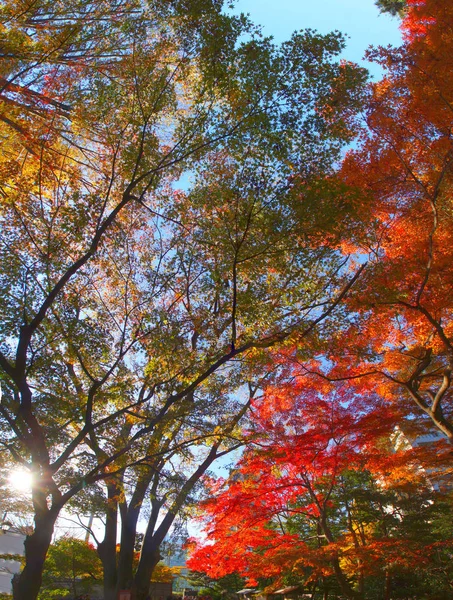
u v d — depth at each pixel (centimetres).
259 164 970
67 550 2742
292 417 1623
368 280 1138
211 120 1006
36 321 927
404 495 1945
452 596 1655
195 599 2878
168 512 1476
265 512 1595
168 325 1096
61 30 1160
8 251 1005
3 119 1174
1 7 1043
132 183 1033
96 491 1235
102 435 1177
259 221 991
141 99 1031
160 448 1262
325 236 1020
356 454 1553
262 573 1565
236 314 1043
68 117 1242
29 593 859
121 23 1128
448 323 1426
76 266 970
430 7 1227
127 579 1402
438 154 1236
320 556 1451
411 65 1202
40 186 1110
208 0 1000
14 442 1032
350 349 1306
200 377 1052
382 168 1288
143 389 1215
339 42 970
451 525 2125
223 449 1520
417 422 1631
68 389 1159
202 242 1088
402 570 1482
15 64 1115
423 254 1253
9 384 1055
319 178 1005
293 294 1043
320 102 1018
